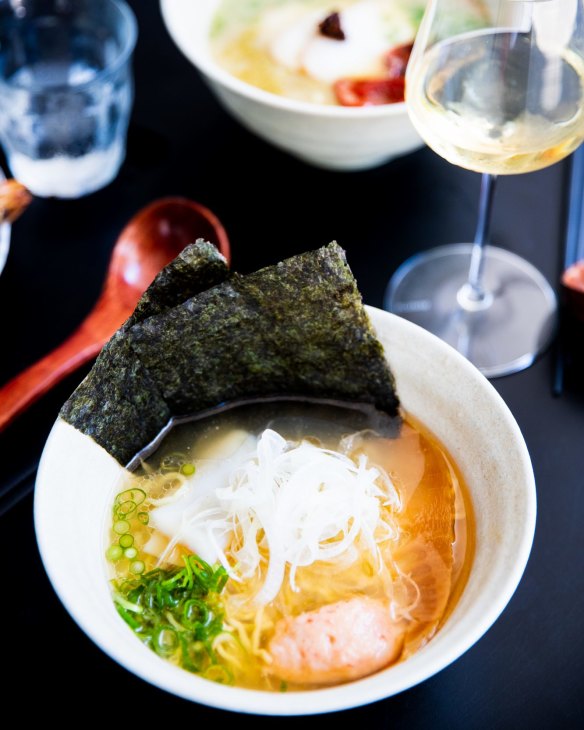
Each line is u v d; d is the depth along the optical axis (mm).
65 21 778
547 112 585
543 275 703
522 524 500
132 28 741
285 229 721
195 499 558
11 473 611
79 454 538
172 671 470
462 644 467
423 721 525
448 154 600
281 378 582
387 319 563
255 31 797
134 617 516
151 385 563
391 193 743
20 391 621
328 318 550
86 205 740
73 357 636
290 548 534
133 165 761
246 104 680
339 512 542
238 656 512
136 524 551
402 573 534
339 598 528
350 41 763
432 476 559
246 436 584
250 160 763
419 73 601
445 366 554
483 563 508
